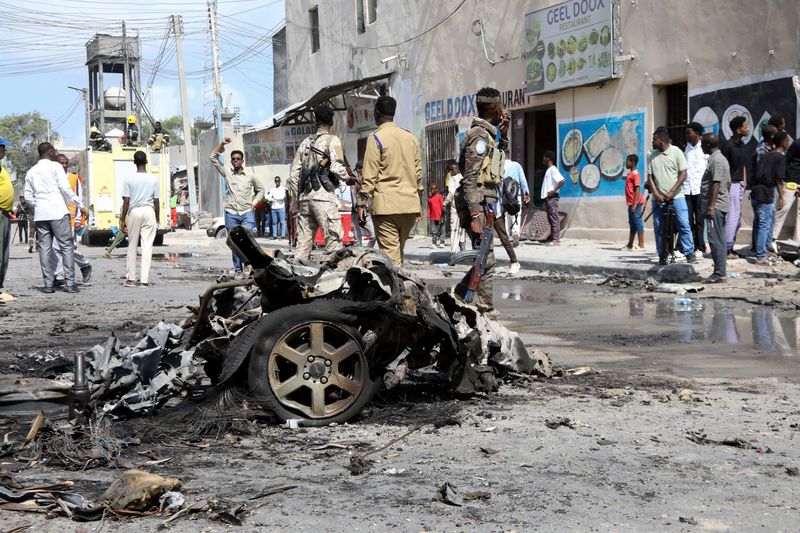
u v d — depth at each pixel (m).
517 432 4.53
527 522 3.25
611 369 6.34
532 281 13.30
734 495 3.56
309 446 4.28
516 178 18.16
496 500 3.50
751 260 13.12
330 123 10.74
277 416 4.61
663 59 17.62
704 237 13.77
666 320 8.89
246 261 4.73
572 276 13.62
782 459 4.05
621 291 11.60
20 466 3.94
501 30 22.50
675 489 3.63
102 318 9.41
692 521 3.27
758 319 8.80
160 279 14.46
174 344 5.10
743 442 4.29
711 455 4.12
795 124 14.90
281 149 35.75
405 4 26.62
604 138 19.34
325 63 31.98
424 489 3.63
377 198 8.07
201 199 49.28
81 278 14.72
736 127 13.48
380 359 4.98
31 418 4.74
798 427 4.62
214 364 5.00
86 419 4.48
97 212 28.53
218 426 4.46
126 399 4.69
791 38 14.88
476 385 5.24
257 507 3.39
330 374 4.66
